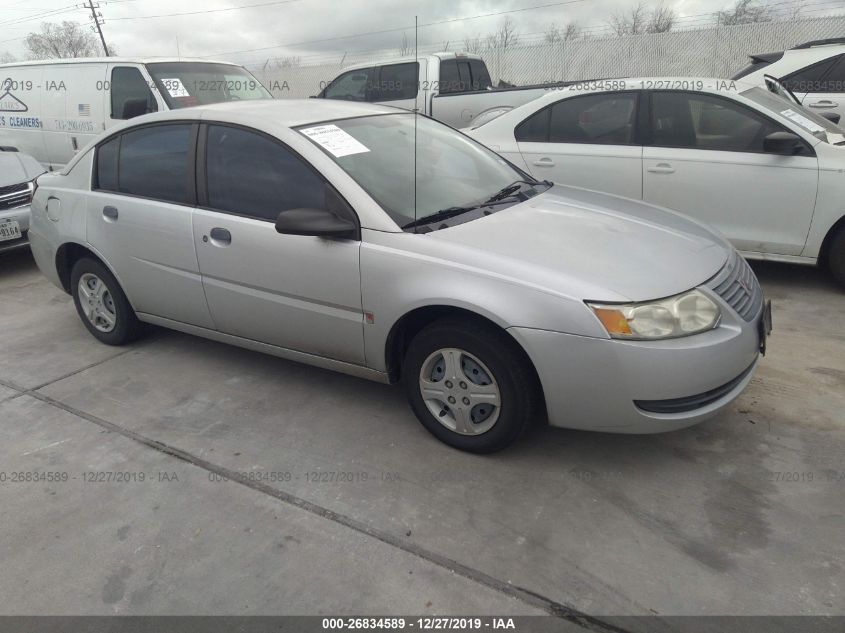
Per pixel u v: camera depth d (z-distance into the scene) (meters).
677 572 2.27
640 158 5.04
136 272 3.95
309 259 3.15
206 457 3.07
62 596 2.29
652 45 16.08
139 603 2.25
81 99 7.95
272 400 3.58
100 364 4.14
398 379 3.27
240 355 4.17
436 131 3.99
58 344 4.52
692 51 15.73
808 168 4.51
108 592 2.30
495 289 2.67
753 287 3.06
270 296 3.37
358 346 3.16
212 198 3.54
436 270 2.81
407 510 2.65
